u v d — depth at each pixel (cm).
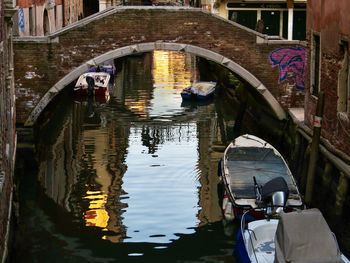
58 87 1631
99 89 2423
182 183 1382
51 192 1336
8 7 1238
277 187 1095
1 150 999
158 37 1644
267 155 1366
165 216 1197
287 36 2356
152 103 2333
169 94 2519
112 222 1166
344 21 1167
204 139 1781
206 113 2153
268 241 979
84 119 2056
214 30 1650
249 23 2364
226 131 1886
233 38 1658
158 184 1376
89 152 1644
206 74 2955
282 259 793
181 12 1634
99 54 1638
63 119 2059
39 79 1623
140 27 1634
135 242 1085
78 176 1441
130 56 3628
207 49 1662
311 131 1380
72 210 1235
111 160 1568
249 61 1673
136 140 1770
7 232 980
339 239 1054
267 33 2367
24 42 1606
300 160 1452
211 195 1306
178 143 1734
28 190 1355
